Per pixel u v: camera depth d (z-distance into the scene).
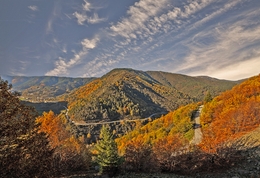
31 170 12.54
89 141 111.06
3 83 12.53
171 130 66.38
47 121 33.84
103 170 24.58
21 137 12.10
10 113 12.34
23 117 13.31
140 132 91.62
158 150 24.66
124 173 23.86
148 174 22.22
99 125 133.38
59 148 27.42
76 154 29.12
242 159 18.84
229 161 18.75
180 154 23.17
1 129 11.61
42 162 13.50
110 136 26.45
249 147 20.97
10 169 11.23
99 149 26.45
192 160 21.16
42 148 13.95
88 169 29.73
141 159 24.81
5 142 11.12
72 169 27.47
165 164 22.94
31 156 12.77
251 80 76.38
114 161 24.05
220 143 21.81
